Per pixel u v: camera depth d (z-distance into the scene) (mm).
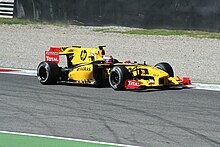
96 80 47125
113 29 93750
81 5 97375
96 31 92688
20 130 33125
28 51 76125
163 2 90250
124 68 45625
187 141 30703
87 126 34062
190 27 88562
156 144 30094
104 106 39781
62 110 38500
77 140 30859
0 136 31750
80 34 90062
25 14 103312
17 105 40156
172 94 44938
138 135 31953
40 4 101375
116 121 35312
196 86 49812
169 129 33312
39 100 41969
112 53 73562
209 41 82438
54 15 100125
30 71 58938
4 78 53219
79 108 39125
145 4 91688
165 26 90500
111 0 94812
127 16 93812
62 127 33812
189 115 37062
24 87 47844
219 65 65250
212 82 53281
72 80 48688
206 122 35125
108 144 30031
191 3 87812
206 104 40938
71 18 98625
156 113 37594
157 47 78312
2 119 35906
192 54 73000
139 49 76812
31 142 30484
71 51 49875
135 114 37250
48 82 49031
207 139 31125
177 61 68000
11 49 77562
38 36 88688
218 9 86250
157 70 45344
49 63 49062
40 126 34094
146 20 92000
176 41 82750
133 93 45062
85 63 48562
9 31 93125
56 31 93188
